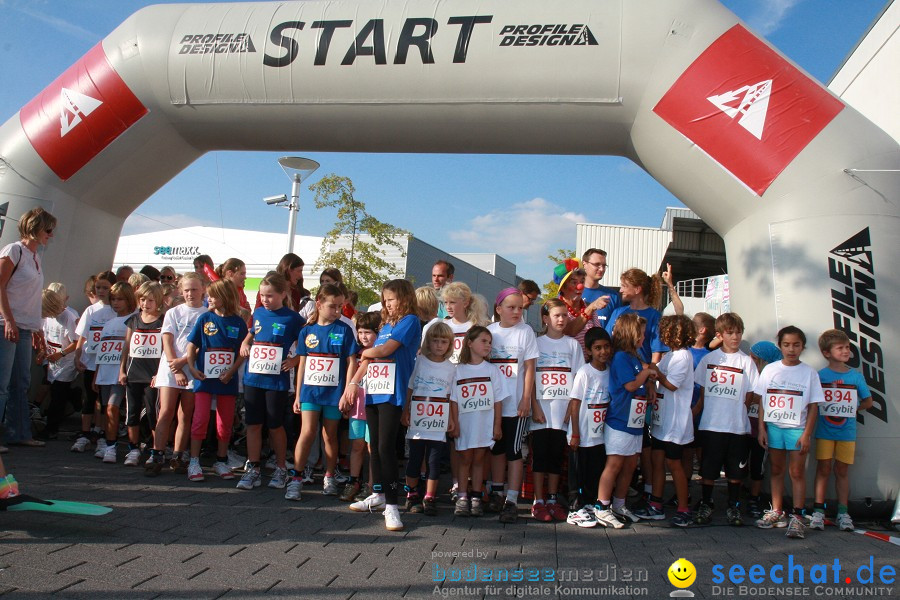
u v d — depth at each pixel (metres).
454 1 6.02
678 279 21.66
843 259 5.02
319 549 3.45
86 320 6.05
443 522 4.29
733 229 5.55
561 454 4.69
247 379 4.88
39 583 2.68
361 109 6.09
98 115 6.51
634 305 5.29
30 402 6.89
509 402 4.59
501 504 4.71
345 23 6.09
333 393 4.71
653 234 18.47
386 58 5.94
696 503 5.39
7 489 3.37
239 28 6.30
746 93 5.32
